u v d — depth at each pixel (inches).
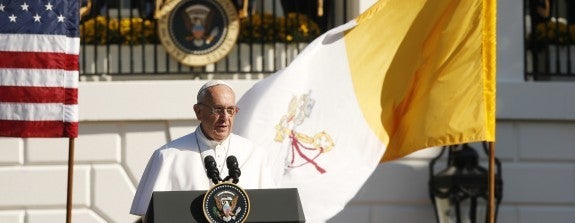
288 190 802.2
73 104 1114.7
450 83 1127.0
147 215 799.7
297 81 1136.8
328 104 1143.0
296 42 1448.1
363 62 1145.4
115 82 1407.5
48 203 1409.9
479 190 1397.6
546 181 1445.6
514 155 1443.2
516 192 1441.9
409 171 1427.2
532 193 1444.4
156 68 1434.5
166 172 919.0
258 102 1131.9
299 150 1137.4
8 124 1109.7
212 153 923.4
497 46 1444.4
